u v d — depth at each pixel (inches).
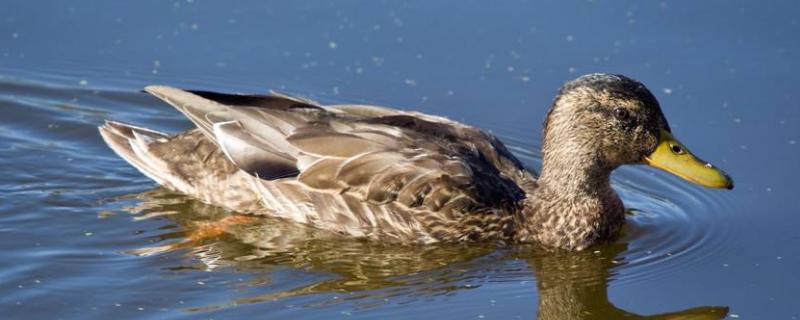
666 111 714.8
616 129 585.3
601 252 598.9
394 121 614.2
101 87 740.0
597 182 600.4
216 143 602.9
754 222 623.2
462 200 584.1
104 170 661.9
